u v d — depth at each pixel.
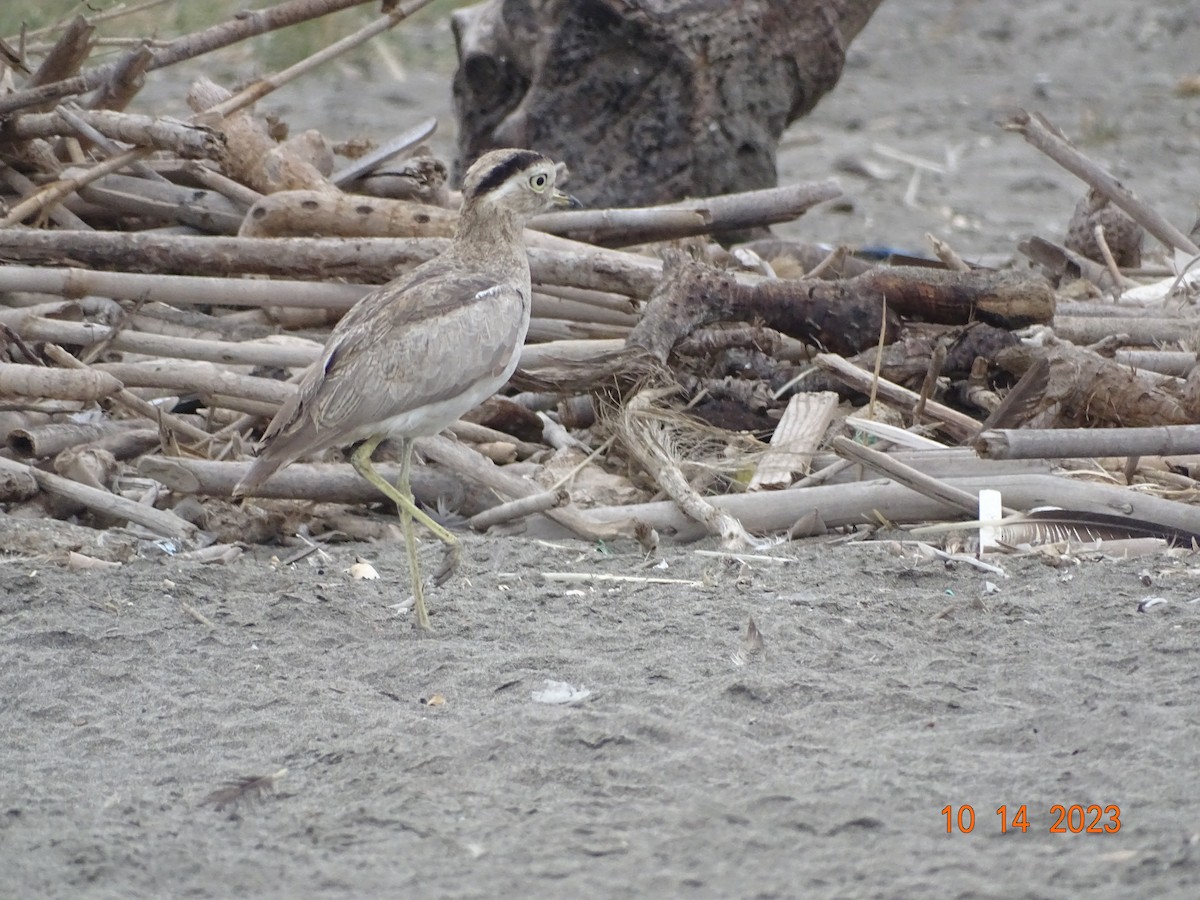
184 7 26.36
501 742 7.92
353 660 9.16
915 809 7.17
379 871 6.75
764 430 12.72
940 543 11.11
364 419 9.60
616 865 6.74
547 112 17.62
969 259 19.59
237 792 7.52
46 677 8.91
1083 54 31.88
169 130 13.16
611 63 17.39
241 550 11.23
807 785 7.42
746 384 12.80
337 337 9.85
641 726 8.05
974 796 7.29
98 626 9.53
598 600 10.06
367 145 16.50
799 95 18.12
